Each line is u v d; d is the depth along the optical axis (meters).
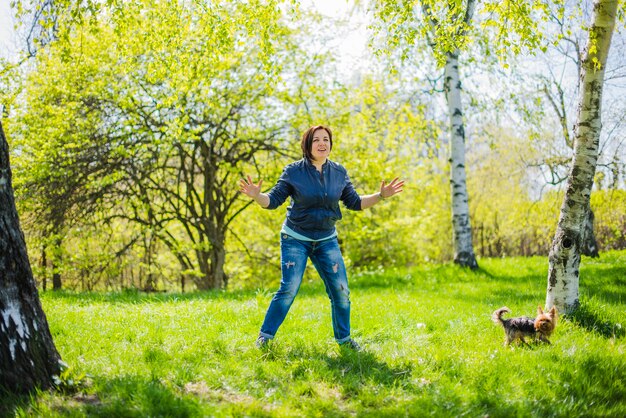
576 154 6.96
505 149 19.45
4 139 4.02
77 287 17.19
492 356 5.20
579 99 6.97
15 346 3.97
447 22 7.32
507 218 25.22
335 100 17.16
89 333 6.08
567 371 4.88
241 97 16.14
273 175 16.44
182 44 9.05
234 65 16.14
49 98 15.01
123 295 10.46
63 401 3.88
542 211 18.47
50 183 14.53
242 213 22.16
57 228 14.55
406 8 7.21
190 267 18.25
